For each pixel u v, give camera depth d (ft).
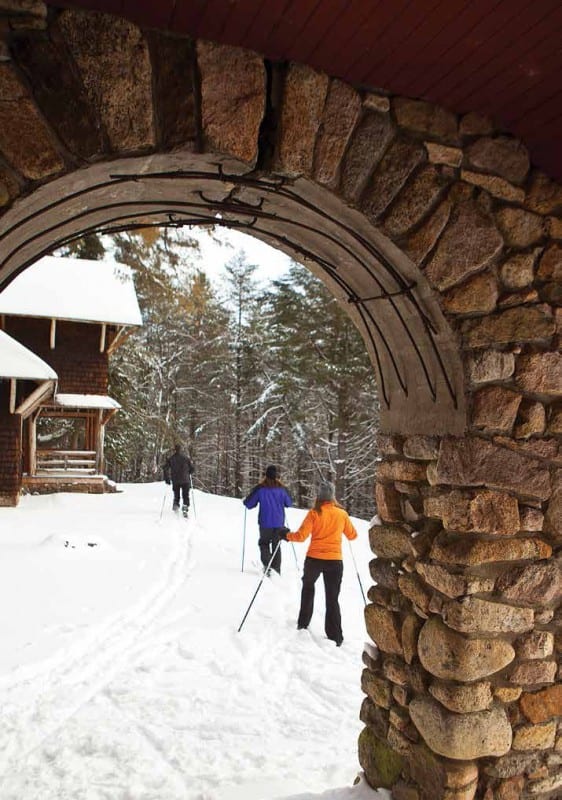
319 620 18.03
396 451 9.17
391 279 8.11
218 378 82.58
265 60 6.85
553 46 6.31
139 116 6.34
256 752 10.84
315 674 14.25
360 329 9.78
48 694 12.91
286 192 7.45
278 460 80.94
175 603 19.81
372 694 9.23
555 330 7.98
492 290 7.73
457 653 7.49
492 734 7.56
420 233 7.43
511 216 7.82
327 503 16.74
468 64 6.70
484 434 7.74
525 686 7.86
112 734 11.26
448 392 8.04
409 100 7.43
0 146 6.03
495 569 7.72
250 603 18.35
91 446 52.90
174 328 83.82
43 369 39.73
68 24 6.15
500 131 7.81
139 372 70.59
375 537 9.43
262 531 23.40
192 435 87.04
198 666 14.67
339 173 7.11
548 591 7.88
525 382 7.86
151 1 6.02
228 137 6.61
